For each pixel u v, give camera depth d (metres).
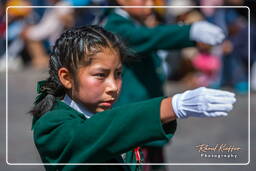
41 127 4.51
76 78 4.71
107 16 8.53
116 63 4.73
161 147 8.38
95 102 4.71
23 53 21.14
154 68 8.47
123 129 4.12
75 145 4.28
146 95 8.34
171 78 18.69
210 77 18.61
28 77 19.66
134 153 5.19
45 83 4.97
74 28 4.84
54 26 19.80
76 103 4.78
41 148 4.52
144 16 8.48
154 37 8.06
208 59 18.52
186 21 17.02
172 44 8.05
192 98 3.89
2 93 18.19
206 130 15.06
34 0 20.44
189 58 18.56
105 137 4.16
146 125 4.08
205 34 7.88
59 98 4.93
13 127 15.16
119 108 4.23
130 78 8.26
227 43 18.27
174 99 4.01
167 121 4.10
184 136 14.50
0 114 16.45
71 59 4.70
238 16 18.41
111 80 4.70
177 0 16.95
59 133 4.39
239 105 16.97
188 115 3.93
